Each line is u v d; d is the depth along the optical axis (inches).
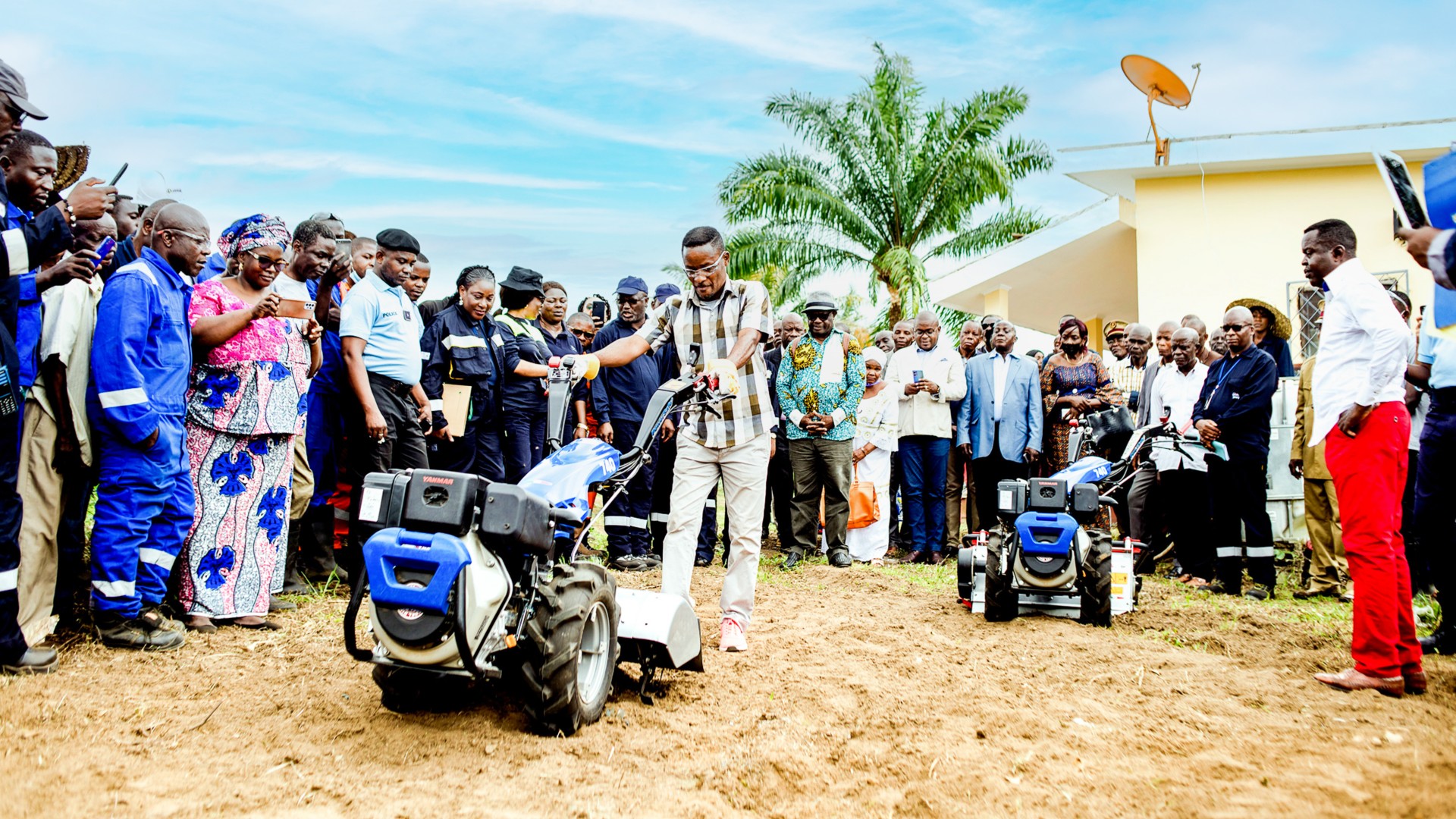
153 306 177.3
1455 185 145.9
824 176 839.1
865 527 350.6
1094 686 179.3
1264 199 575.8
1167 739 147.6
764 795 128.1
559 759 135.5
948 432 351.3
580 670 150.9
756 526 202.5
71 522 192.4
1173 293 591.2
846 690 175.0
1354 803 119.8
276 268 208.5
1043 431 354.0
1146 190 598.9
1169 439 284.5
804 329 360.8
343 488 259.1
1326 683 178.7
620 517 315.0
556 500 152.9
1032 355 421.4
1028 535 237.3
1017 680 183.6
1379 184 554.3
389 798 120.6
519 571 148.5
